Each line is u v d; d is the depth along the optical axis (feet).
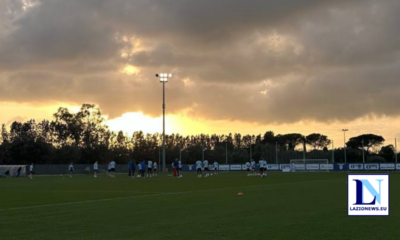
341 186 100.63
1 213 50.98
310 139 580.71
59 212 51.44
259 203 60.18
